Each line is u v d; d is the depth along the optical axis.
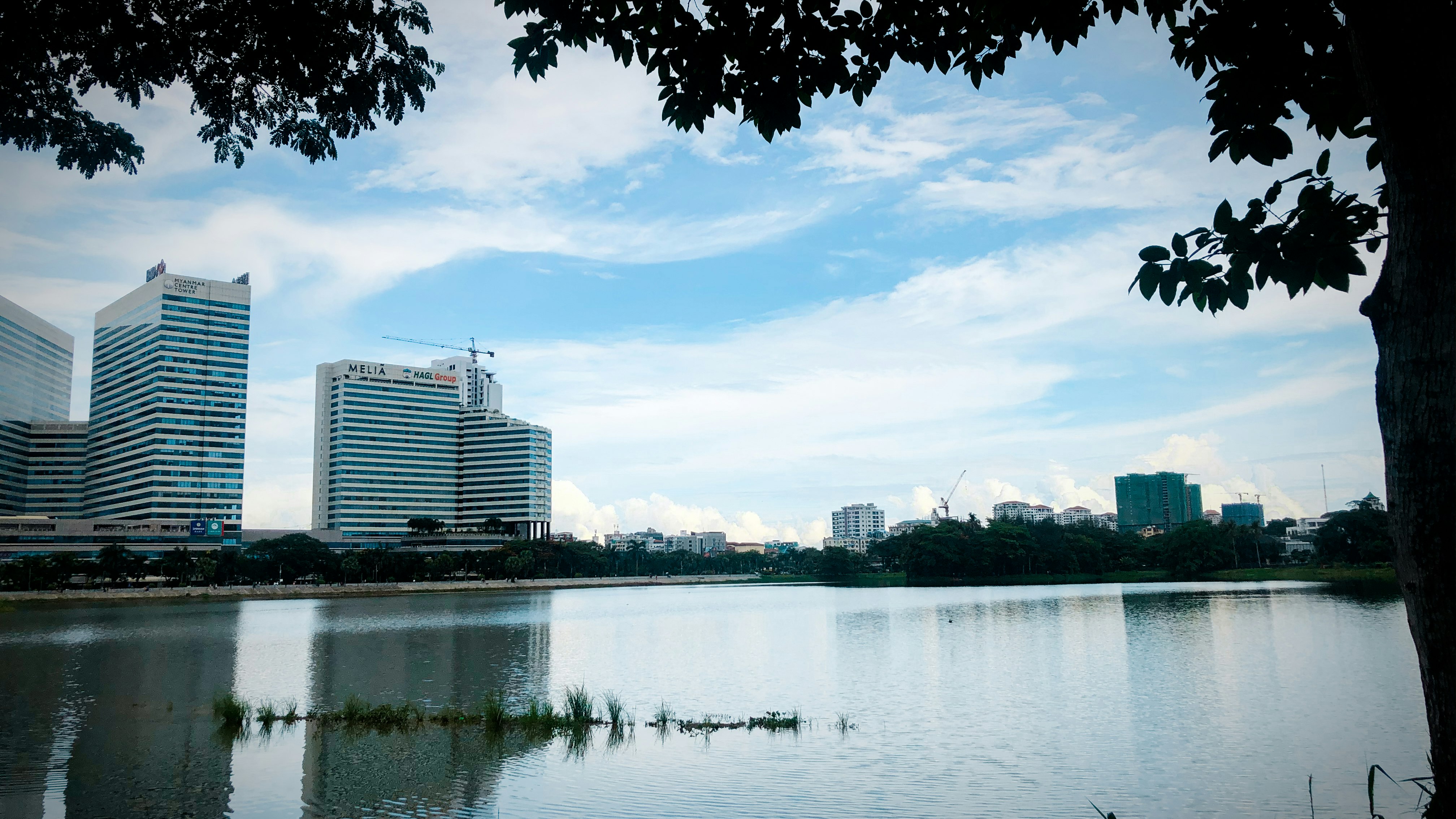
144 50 16.22
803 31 12.30
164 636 92.19
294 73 16.61
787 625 98.25
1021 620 96.19
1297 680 49.19
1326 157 10.23
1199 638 71.69
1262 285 10.33
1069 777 30.73
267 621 116.50
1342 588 135.25
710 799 28.30
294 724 40.69
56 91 16.88
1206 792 28.92
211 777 31.36
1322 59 10.27
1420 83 7.48
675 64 12.46
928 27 12.86
